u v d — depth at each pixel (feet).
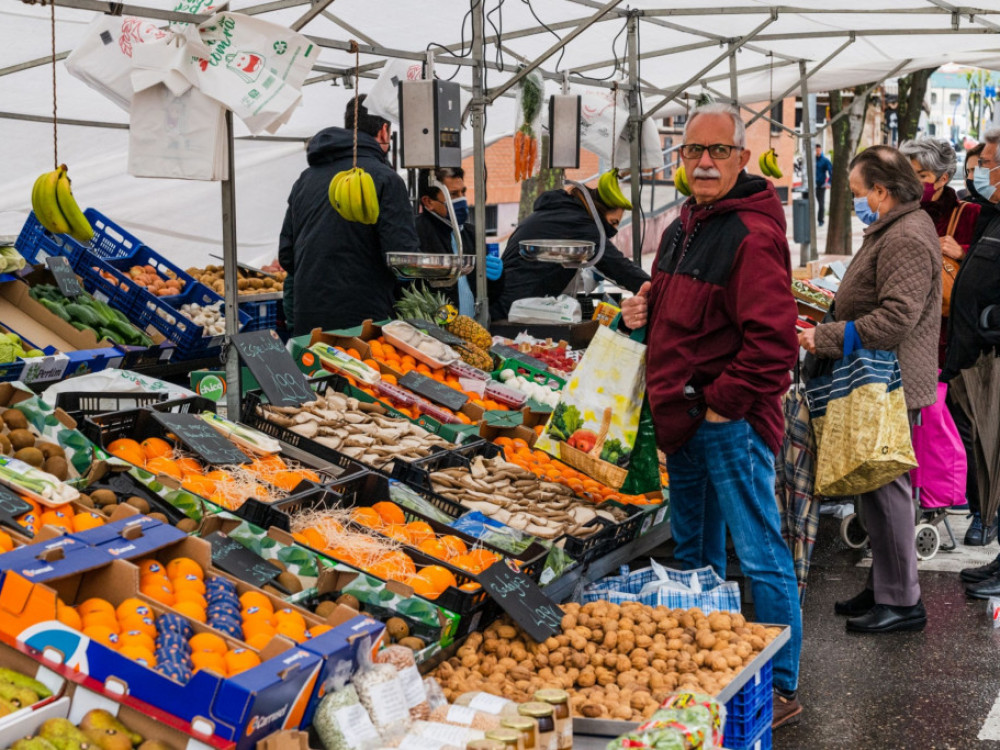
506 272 26.53
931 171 23.36
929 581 21.03
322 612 11.35
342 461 15.20
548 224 24.44
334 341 18.99
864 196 17.43
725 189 14.51
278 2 19.16
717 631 13.35
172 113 14.67
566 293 30.22
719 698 11.61
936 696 15.71
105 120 31.65
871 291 17.34
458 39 28.66
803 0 27.96
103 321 22.77
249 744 8.71
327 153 21.54
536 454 18.42
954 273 23.94
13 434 12.23
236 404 15.85
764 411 14.44
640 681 12.35
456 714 10.30
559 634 12.76
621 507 16.97
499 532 14.07
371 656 10.13
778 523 14.76
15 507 10.81
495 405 19.95
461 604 12.09
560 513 15.70
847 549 23.50
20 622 9.16
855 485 17.42
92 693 8.89
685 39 32.96
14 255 21.74
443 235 27.12
